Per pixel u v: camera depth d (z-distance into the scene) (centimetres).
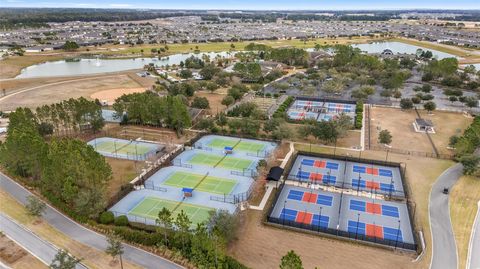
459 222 7150
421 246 6400
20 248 6212
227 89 18125
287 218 7325
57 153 7581
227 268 5644
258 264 5903
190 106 14412
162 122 12438
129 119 12762
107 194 8131
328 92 17000
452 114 14112
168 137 11681
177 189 8469
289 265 4772
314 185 8656
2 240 6419
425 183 8675
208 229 6419
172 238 6241
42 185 8119
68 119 11369
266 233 6738
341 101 15662
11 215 7231
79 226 6869
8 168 8869
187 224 6150
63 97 16438
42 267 5762
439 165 9638
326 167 9606
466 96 15825
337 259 6053
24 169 8612
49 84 19038
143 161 9875
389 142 10781
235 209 7575
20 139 8256
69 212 7169
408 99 14788
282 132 11119
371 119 13425
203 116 13600
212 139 11575
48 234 6612
